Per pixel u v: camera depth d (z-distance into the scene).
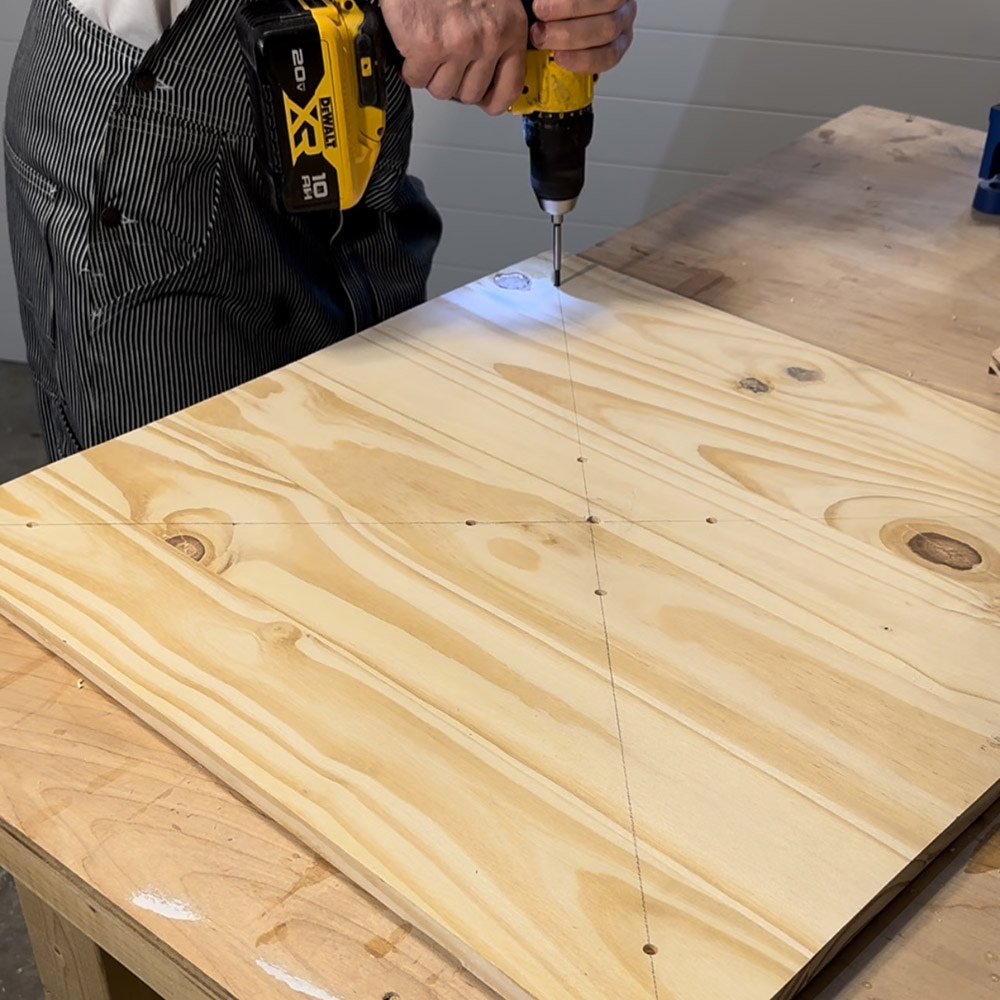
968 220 1.21
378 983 0.56
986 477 0.85
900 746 0.65
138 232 1.09
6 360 2.48
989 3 1.77
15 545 0.78
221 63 1.05
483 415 0.91
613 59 0.96
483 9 0.90
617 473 0.85
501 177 2.11
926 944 0.59
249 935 0.58
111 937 0.61
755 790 0.62
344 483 0.84
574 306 1.05
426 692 0.68
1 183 2.16
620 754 0.64
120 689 0.69
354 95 0.88
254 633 0.71
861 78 1.89
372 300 1.27
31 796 0.65
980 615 0.74
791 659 0.70
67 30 1.04
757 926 0.56
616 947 0.55
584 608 0.74
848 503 0.83
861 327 1.04
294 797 0.62
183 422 0.89
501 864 0.59
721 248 1.16
